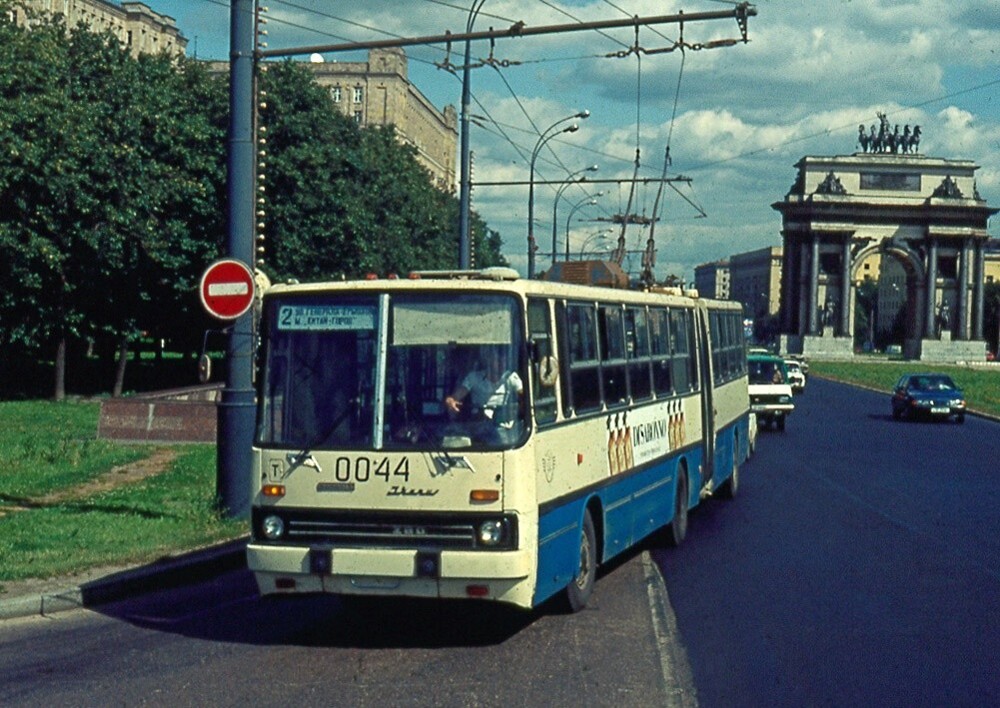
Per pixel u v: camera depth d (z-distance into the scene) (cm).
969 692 818
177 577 1244
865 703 789
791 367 7038
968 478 2466
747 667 884
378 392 934
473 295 945
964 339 12825
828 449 3228
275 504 935
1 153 3569
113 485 1956
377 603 1107
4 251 3850
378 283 953
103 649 943
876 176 12925
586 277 1961
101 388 5266
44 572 1184
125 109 4203
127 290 4516
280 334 961
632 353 1298
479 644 958
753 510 1894
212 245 4556
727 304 2014
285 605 1136
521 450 918
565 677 848
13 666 885
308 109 4962
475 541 908
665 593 1180
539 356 963
